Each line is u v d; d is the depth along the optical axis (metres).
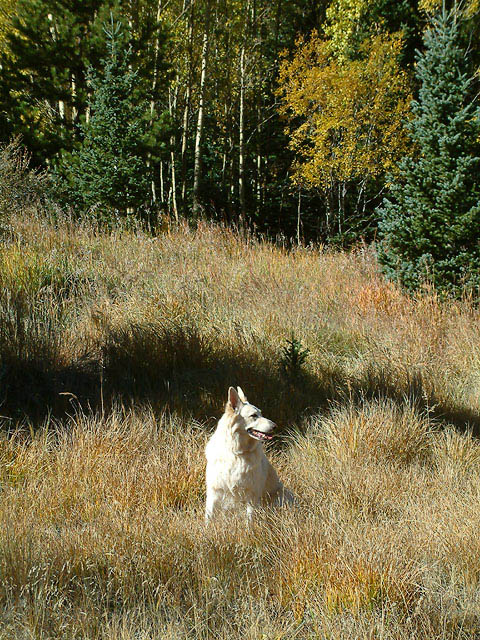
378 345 9.85
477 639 3.73
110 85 16.80
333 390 8.17
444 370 9.57
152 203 23.17
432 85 13.24
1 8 21.12
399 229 12.97
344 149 21.02
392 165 20.67
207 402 7.46
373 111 20.58
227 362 8.38
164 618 3.67
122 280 10.81
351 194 26.50
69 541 4.30
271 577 4.14
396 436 6.75
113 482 5.51
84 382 7.52
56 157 18.80
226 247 14.72
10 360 7.11
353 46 22.58
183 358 8.40
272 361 8.75
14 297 8.31
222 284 11.63
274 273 13.24
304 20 30.22
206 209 27.34
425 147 13.05
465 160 12.45
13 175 15.49
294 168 23.22
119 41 17.55
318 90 20.91
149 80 21.66
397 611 3.80
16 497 5.08
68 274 10.71
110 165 16.36
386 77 20.39
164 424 6.75
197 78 26.14
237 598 3.93
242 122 25.58
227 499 4.98
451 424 7.56
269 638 3.50
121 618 3.60
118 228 14.53
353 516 5.14
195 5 25.19
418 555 4.46
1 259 10.33
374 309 11.34
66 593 3.80
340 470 5.97
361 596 3.84
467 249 12.64
